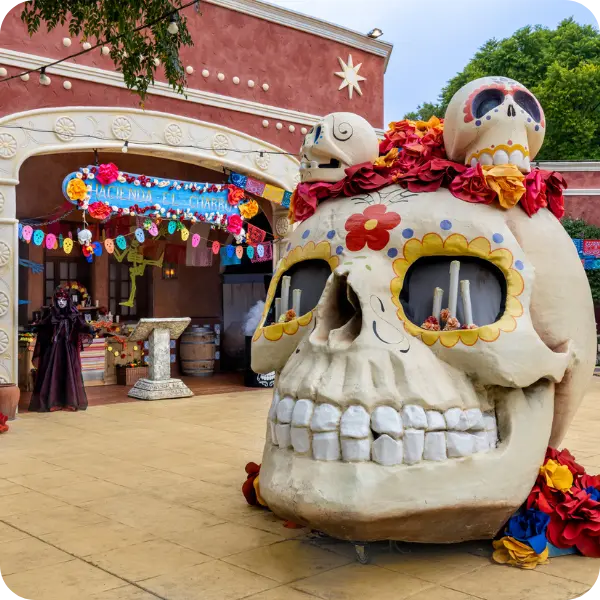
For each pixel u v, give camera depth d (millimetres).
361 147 4293
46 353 9797
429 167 4098
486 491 3537
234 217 11469
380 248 3910
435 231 3840
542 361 3719
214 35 11242
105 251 13336
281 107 12031
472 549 4160
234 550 4250
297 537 4488
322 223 4203
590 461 6559
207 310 14797
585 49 24781
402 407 3471
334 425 3438
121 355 12875
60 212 11906
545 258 4004
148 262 13375
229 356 14930
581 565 3932
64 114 9703
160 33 6082
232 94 11453
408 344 3650
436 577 3748
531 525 3963
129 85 6281
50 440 7727
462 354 3637
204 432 8172
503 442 3729
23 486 5805
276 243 12523
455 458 3514
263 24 11812
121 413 9570
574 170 17094
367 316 3666
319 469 3418
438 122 4727
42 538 4512
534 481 3826
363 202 4148
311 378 3596
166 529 4672
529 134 4059
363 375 3504
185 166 13703
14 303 9227
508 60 25453
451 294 3738
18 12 9367
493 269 3838
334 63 12711
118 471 6305
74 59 9812
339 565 3961
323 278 4207
